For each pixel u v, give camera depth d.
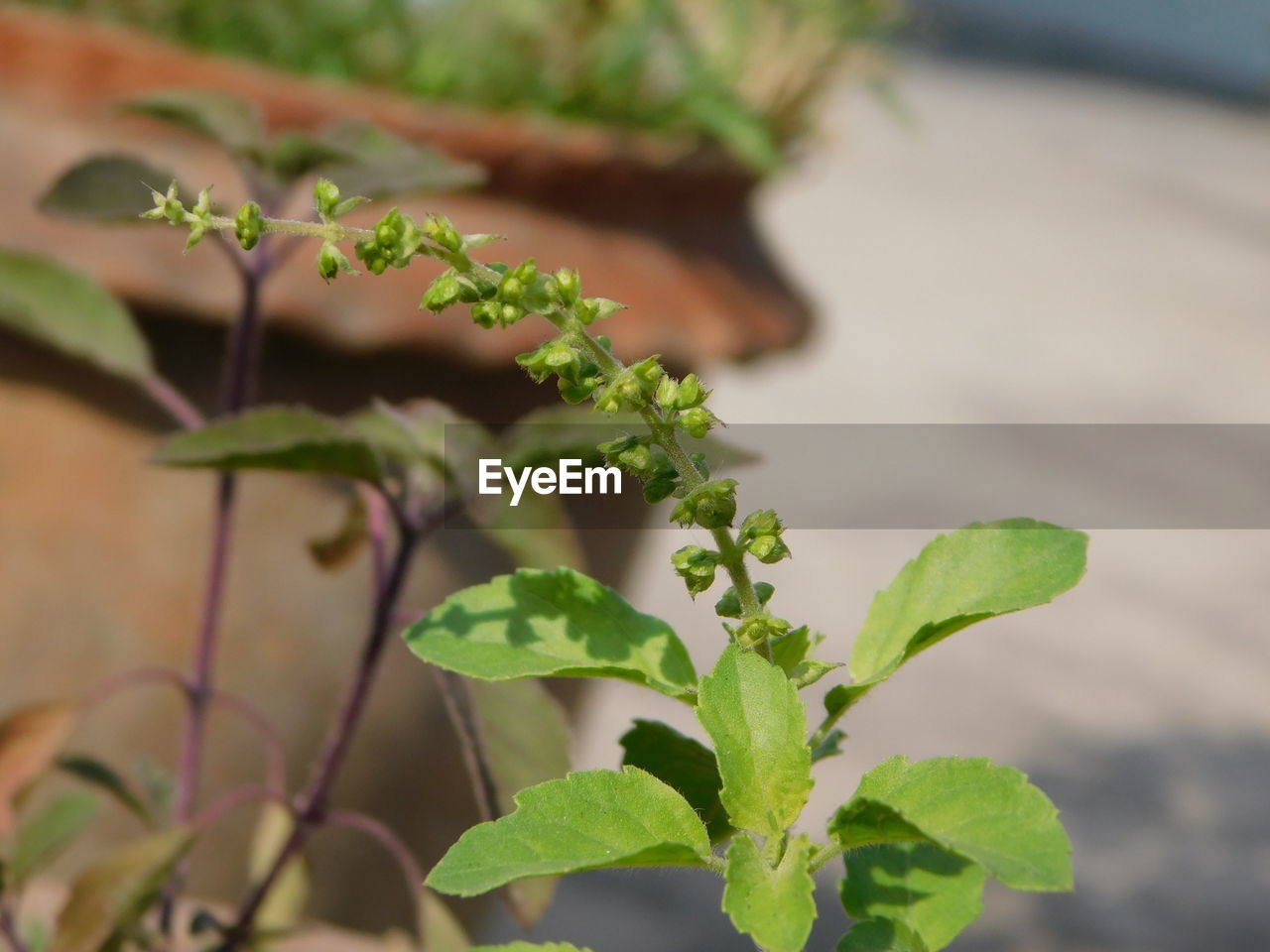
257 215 0.35
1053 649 1.73
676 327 0.79
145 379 0.53
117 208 0.50
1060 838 0.34
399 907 0.79
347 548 0.51
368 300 0.72
